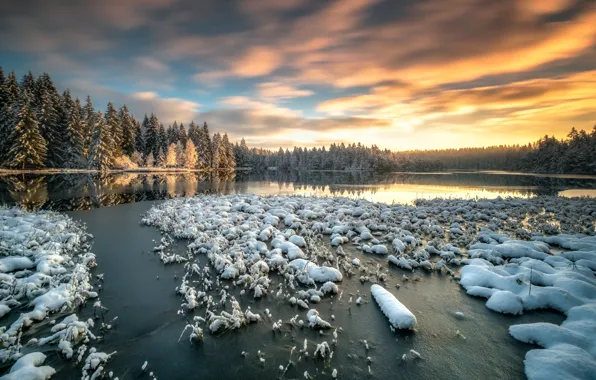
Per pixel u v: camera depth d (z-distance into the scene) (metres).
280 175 72.69
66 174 40.56
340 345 4.98
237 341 5.06
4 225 10.94
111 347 4.85
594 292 6.25
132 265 8.38
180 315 5.81
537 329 5.08
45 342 4.84
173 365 4.48
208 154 73.94
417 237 11.32
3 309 5.64
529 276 7.08
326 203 18.53
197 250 9.58
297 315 5.86
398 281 7.56
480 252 9.12
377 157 104.69
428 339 5.18
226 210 15.90
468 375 4.35
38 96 48.31
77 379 4.14
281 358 4.66
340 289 7.09
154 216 13.98
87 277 7.07
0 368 4.32
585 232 11.89
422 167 110.69
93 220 14.02
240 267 7.76
